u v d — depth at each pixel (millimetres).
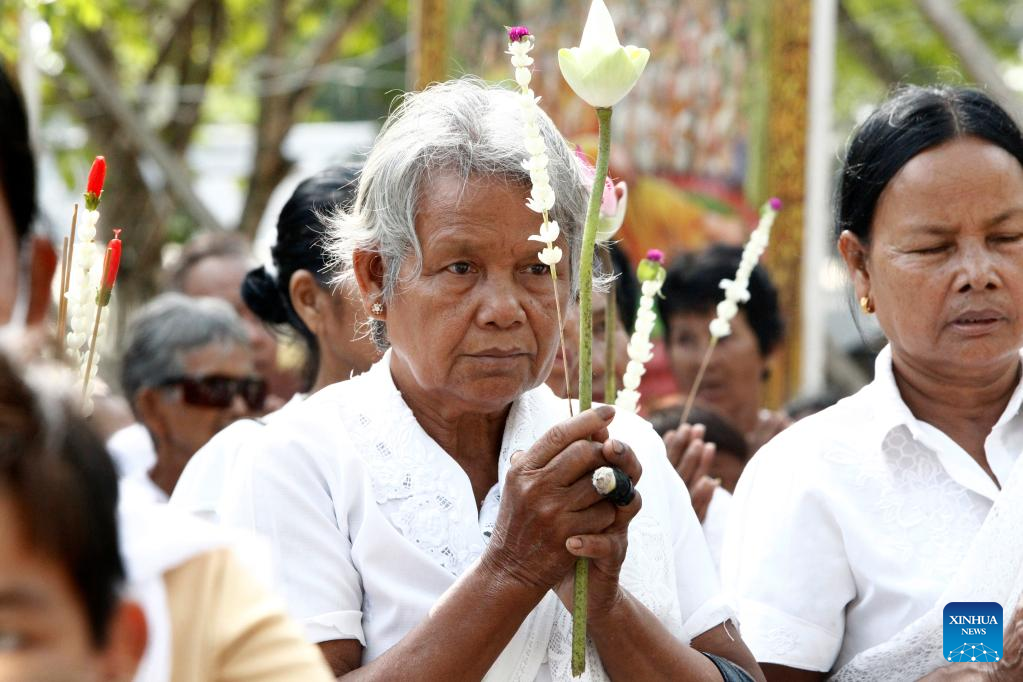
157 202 11359
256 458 2666
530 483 2408
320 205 3709
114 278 2469
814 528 3047
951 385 3107
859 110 13609
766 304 5141
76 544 1512
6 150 1979
